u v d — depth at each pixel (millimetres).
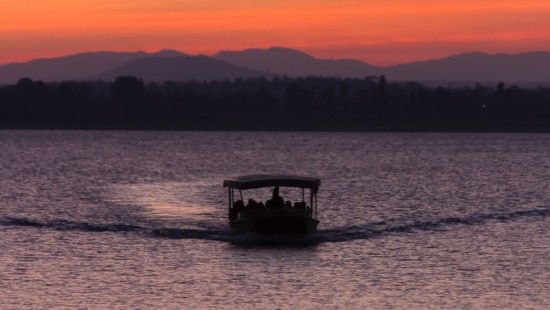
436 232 158500
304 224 144000
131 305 104438
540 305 104875
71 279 117438
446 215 186375
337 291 111062
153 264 127125
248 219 143750
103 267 125188
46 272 121625
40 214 185375
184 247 140500
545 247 142375
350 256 133000
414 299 107438
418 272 122250
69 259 130625
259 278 118125
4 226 164000
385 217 182375
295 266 125750
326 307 103750
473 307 104000
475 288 113062
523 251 138750
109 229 160125
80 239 148125
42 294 109312
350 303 105500
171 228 161500
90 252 136000
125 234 153875
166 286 113688
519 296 109125
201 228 161625
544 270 124188
